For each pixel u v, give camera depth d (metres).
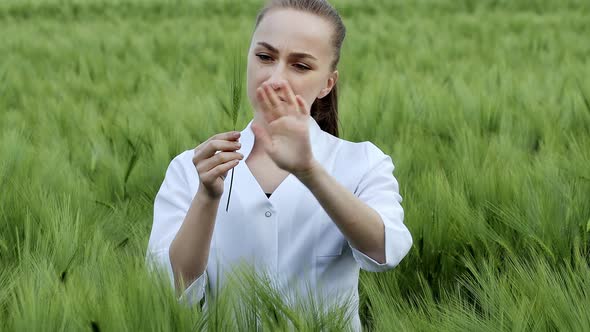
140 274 2.16
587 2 23.89
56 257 2.92
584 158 4.37
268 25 1.88
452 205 3.54
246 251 2.00
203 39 14.32
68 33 16.23
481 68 10.59
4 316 2.37
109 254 2.73
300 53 1.85
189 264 1.92
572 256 3.35
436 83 8.62
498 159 4.51
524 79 9.19
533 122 5.91
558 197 3.70
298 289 2.00
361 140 5.38
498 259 3.28
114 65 10.86
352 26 16.52
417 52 12.41
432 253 3.38
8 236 3.44
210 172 1.82
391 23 17.89
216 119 5.75
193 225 1.88
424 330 2.31
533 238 3.34
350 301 2.07
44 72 10.42
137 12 21.97
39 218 3.42
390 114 6.07
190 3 23.58
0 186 3.76
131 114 6.75
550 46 14.09
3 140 4.60
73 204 3.74
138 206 4.04
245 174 2.02
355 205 1.83
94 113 6.95
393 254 1.91
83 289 2.29
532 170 4.21
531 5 23.72
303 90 1.88
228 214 2.00
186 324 2.01
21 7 22.08
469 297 3.12
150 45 13.55
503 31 17.34
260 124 1.94
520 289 2.56
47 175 4.19
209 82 9.30
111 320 2.06
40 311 2.16
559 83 8.40
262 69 1.89
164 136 5.29
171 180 2.15
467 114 6.23
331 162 2.07
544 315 2.36
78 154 5.19
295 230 2.00
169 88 8.72
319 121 2.39
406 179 4.20
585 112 6.12
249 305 2.03
